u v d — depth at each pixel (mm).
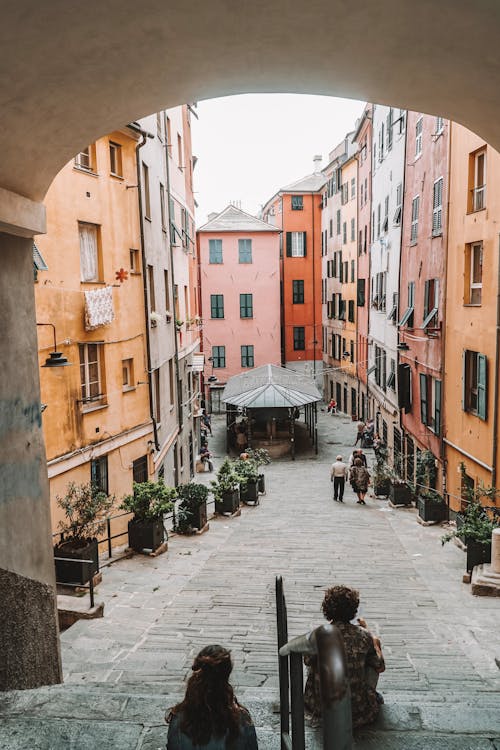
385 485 20297
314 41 4910
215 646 3043
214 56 5086
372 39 4863
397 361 25562
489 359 14070
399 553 12961
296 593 10109
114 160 16250
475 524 11047
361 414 39156
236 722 2914
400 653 7336
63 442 13633
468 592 10109
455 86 5562
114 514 15703
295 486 24250
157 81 5352
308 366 54969
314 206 53875
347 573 11406
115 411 15898
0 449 5418
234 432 36000
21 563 5766
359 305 37938
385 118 29000
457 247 16484
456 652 7371
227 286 48406
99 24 4184
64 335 13680
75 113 5363
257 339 48812
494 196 13672
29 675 5867
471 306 15328
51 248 13242
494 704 4570
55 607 6488
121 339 16234
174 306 24562
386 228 28562
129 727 4109
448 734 3996
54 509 13172
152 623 8586
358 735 3990
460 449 16281
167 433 21547
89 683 5711
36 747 3926
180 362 25188
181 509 14812
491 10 4141
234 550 13250
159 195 20734
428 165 19766
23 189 5883
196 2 4133
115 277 15883
